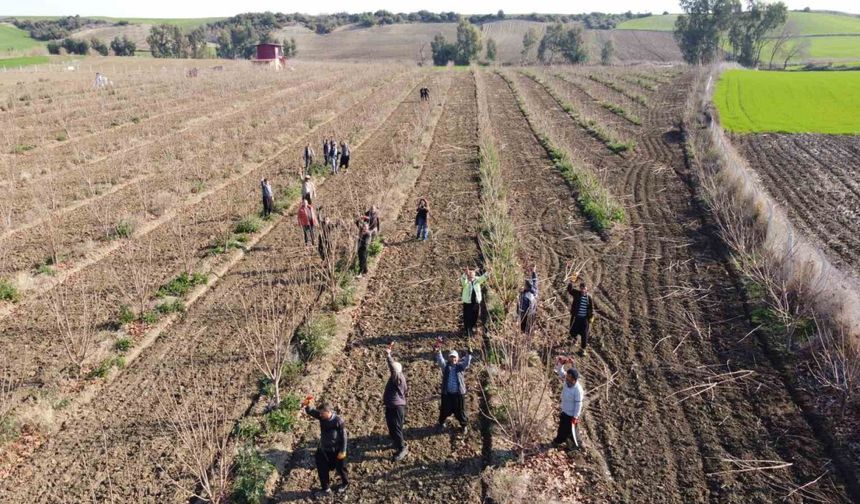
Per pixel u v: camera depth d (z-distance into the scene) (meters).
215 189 27.11
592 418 11.30
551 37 128.12
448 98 57.38
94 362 13.20
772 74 67.62
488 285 16.47
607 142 35.28
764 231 18.16
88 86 60.09
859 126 36.84
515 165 30.84
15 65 84.62
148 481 9.96
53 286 17.02
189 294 16.45
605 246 19.58
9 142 34.06
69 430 11.23
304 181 23.22
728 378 12.22
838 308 13.13
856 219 21.22
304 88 62.59
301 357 13.39
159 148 34.66
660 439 10.66
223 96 55.25
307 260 18.91
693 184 25.66
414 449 10.64
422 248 20.05
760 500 9.25
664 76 69.81
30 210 23.11
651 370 12.67
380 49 149.88
